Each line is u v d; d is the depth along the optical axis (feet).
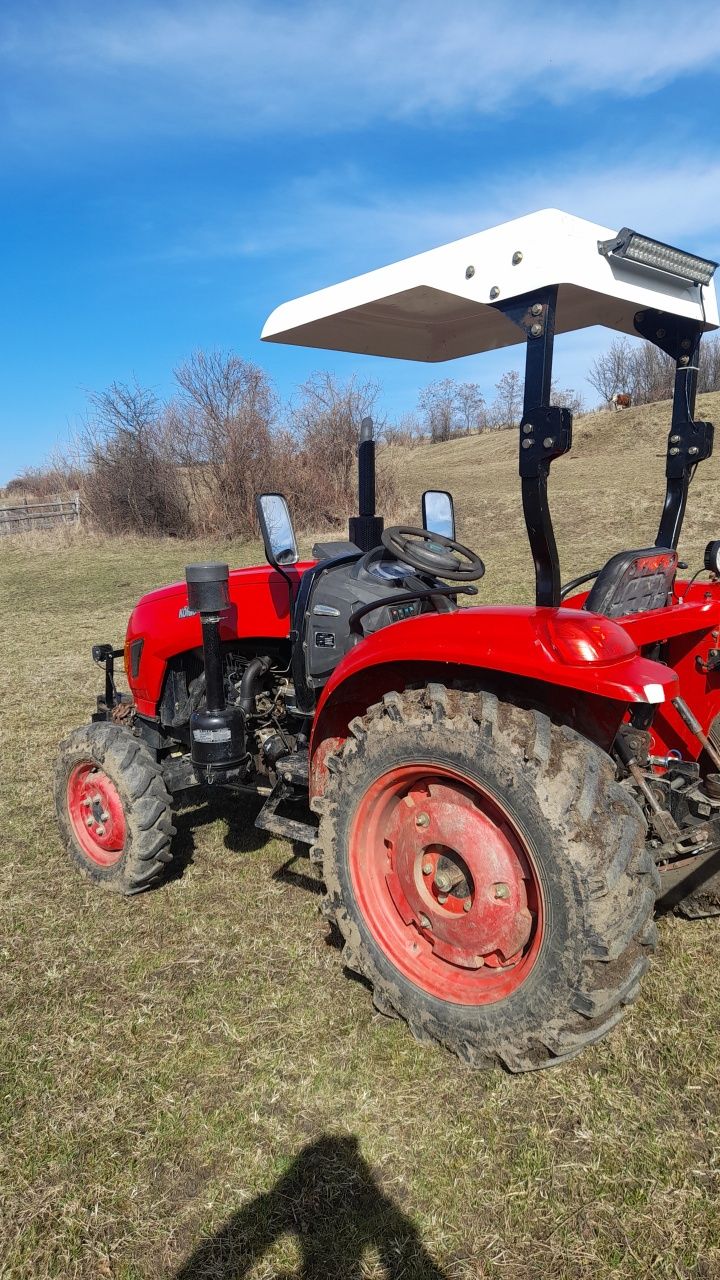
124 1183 6.19
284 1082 7.09
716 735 9.09
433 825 7.32
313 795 8.76
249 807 13.01
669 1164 6.09
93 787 10.62
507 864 6.89
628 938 6.28
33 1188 6.17
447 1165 6.19
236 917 9.75
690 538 37.22
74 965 8.89
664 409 80.18
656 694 6.08
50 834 12.31
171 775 10.48
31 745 16.43
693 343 9.01
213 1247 5.66
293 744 10.50
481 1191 5.97
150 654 11.60
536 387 6.77
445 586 10.21
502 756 6.58
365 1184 6.08
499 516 46.91
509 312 6.88
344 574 9.77
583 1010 6.31
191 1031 7.78
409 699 7.39
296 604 9.89
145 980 8.58
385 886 7.95
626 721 7.61
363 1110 6.75
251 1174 6.21
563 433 6.65
